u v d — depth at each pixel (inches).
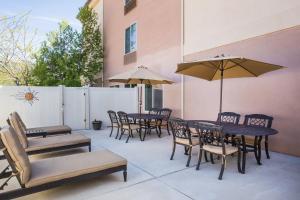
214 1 298.0
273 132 176.6
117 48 558.9
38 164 148.8
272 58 234.5
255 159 211.9
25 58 564.4
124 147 261.3
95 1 688.4
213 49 300.7
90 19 623.2
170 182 159.6
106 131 374.6
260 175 172.2
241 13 263.9
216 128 168.4
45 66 588.1
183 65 212.2
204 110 319.9
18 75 562.9
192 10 334.6
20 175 123.1
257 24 247.1
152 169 185.6
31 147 199.5
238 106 272.2
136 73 311.9
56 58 603.2
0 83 561.0
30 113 354.9
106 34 620.4
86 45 620.1
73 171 137.7
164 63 394.6
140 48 462.0
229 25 278.7
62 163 151.2
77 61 614.2
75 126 393.7
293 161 206.1
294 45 217.5
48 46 608.1
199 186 153.0
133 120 354.9
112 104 429.7
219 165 195.0
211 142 185.3
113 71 581.3
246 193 142.6
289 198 136.2
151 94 441.1
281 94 230.1
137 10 471.5
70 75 602.9
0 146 127.5
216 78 257.6
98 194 141.9
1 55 530.0
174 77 373.7
